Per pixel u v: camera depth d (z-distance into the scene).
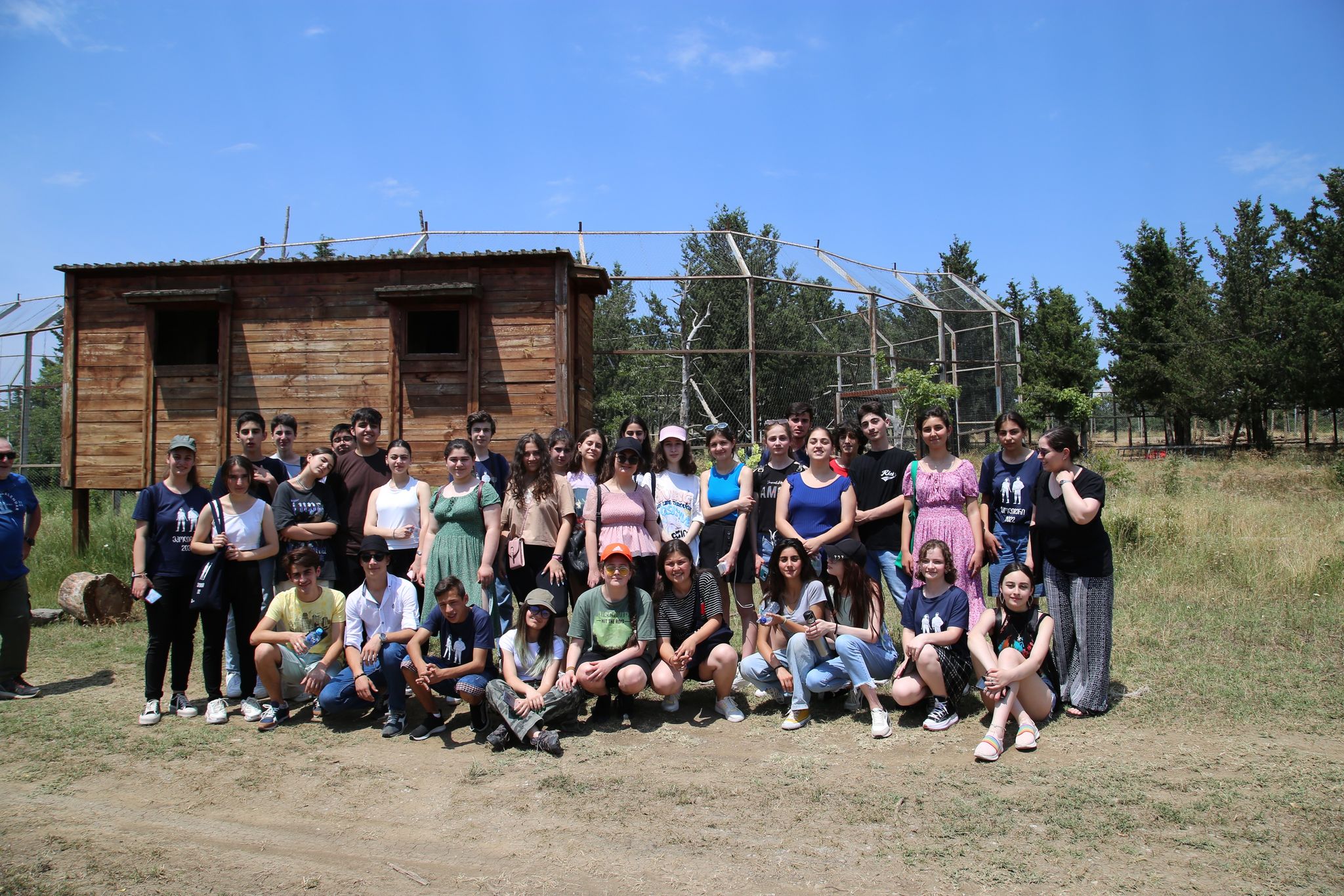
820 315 21.34
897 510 6.09
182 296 10.37
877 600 5.50
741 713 5.57
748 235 19.47
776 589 5.59
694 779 4.53
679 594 5.59
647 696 6.18
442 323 12.23
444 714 5.79
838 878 3.43
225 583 5.78
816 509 5.93
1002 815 3.95
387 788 4.49
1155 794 4.12
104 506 15.91
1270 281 29.81
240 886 3.46
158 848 3.80
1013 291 48.81
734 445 6.44
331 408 10.29
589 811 4.14
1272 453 26.25
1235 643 6.73
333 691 5.53
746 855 3.65
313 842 3.87
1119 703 5.48
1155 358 31.28
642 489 6.05
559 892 3.37
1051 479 5.45
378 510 6.21
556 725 5.43
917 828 3.85
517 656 5.39
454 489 5.90
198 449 10.49
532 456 6.02
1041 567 5.57
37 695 6.24
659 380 19.00
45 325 21.14
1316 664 6.12
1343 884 3.27
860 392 18.69
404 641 5.43
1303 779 4.25
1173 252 33.03
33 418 21.44
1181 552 9.78
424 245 19.69
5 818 4.14
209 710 5.63
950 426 5.93
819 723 5.44
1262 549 9.57
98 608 8.52
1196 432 43.62
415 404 10.20
